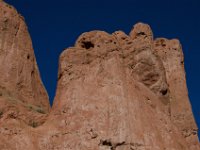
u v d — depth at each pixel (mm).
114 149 29203
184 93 40344
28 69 40562
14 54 39719
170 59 41188
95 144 29266
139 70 33812
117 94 31094
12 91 37562
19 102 35656
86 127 29875
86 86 31609
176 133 32094
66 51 32875
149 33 37562
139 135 29953
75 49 32969
